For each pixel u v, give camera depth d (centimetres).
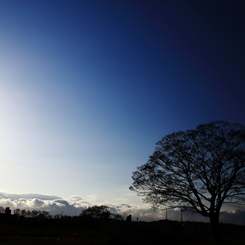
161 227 3338
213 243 2450
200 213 2955
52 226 5644
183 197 3011
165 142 3259
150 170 3222
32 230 4097
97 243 2234
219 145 2953
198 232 4116
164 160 3173
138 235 2642
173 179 3066
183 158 3086
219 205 2905
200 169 2991
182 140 3141
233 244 2272
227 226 4222
